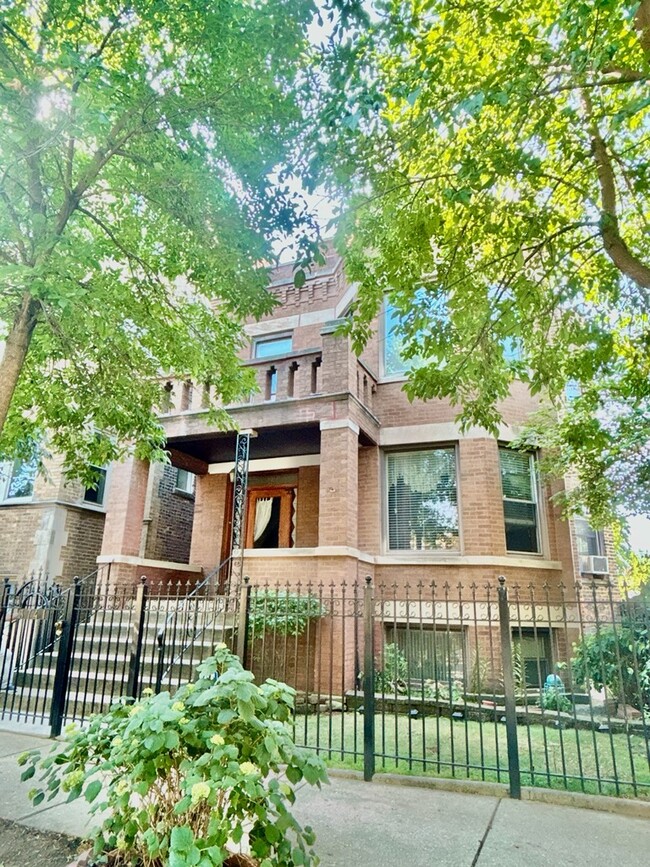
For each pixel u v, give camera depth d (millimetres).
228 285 5742
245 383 6918
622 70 4160
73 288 4402
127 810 2535
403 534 9977
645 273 4352
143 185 5242
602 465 8250
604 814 4062
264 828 2420
